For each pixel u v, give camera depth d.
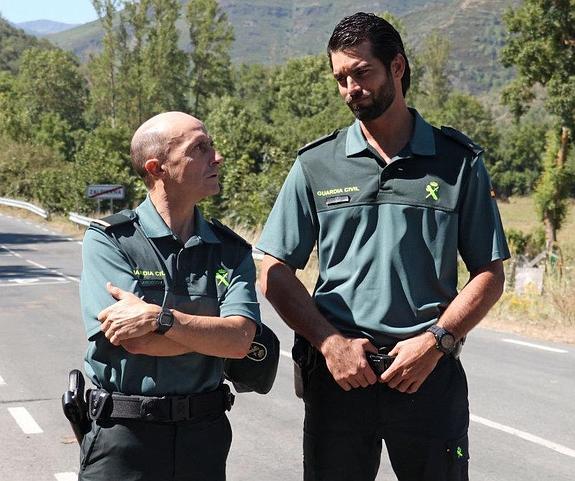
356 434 3.86
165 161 3.59
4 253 30.45
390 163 3.86
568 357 11.37
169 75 92.12
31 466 6.89
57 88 123.00
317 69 110.62
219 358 3.66
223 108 44.38
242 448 7.30
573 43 36.12
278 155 31.62
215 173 3.67
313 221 3.98
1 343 12.46
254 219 28.81
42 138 82.75
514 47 37.47
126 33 92.00
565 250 27.64
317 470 3.95
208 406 3.60
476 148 3.92
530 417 8.27
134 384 3.52
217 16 94.12
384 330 3.82
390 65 3.81
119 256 3.57
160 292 3.57
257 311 3.67
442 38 107.69
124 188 37.81
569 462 6.94
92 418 3.56
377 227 3.86
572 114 35.94
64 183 45.12
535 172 94.44
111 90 92.38
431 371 3.80
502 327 13.73
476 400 8.93
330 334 3.78
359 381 3.75
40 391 9.39
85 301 3.55
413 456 3.86
